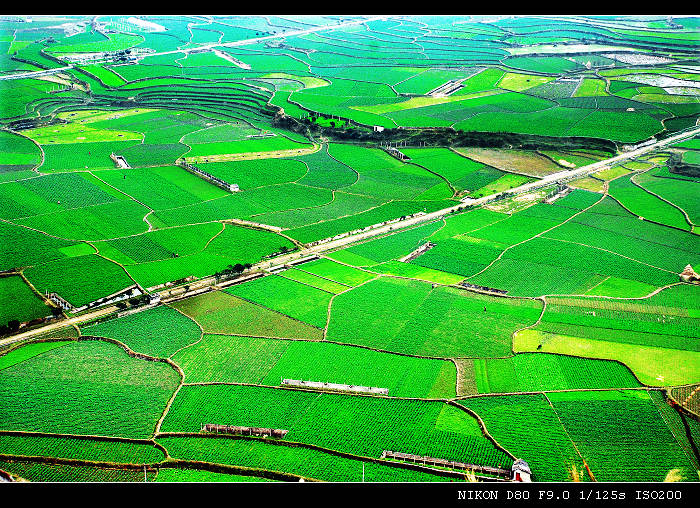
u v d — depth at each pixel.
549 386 172.75
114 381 175.25
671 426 158.12
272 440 154.75
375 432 157.38
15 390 171.00
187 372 179.38
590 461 147.88
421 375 177.75
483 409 164.25
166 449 152.12
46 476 144.88
